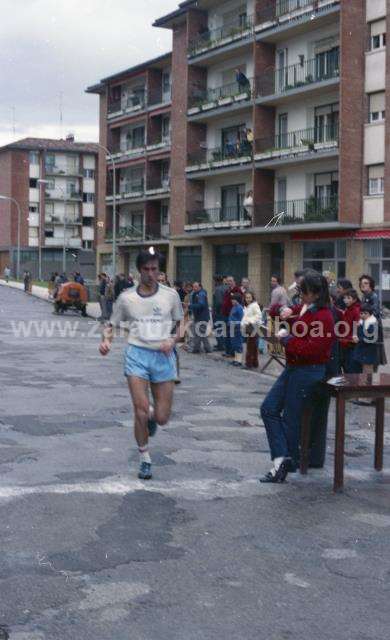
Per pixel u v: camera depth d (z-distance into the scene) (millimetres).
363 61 32969
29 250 86625
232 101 39656
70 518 5703
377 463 7496
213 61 42688
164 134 50281
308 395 7055
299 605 4285
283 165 36969
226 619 4070
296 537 5453
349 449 8531
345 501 6391
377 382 6867
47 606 4168
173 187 45156
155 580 4570
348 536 5508
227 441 8758
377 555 5137
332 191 35156
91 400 11602
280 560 4988
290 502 6312
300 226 34531
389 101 31750
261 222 38125
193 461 7695
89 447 8211
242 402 11836
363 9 32938
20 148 85562
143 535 5375
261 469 7434
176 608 4188
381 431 7469
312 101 36000
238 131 41750
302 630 3969
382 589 4559
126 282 31562
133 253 52969
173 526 5602
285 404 7121
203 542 5277
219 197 42969
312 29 35906
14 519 5648
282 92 36188
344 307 12344
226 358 18875
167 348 6883
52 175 87125
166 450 8164
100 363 16984
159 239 49094
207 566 4832
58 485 6621
